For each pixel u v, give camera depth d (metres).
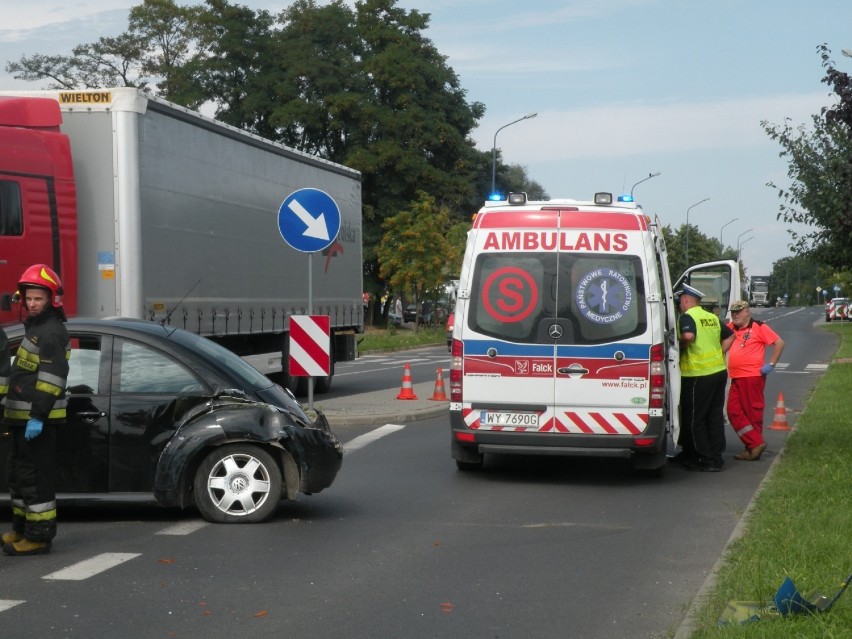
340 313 24.53
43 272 7.94
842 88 13.02
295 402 9.71
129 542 8.44
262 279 20.06
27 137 13.60
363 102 56.62
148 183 15.31
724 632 5.59
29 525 7.97
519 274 11.62
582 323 11.50
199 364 9.20
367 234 57.78
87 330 9.12
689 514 9.85
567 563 7.83
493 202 11.84
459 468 12.46
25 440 7.94
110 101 14.62
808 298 189.75
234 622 6.27
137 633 6.05
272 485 9.20
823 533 8.09
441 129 58.03
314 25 56.84
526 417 11.59
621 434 11.45
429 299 56.91
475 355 11.67
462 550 8.25
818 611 5.81
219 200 18.08
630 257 11.51
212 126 17.75
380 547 8.33
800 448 13.60
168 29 59.81
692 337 12.64
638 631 6.11
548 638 5.99
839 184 13.29
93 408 8.96
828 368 31.02
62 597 6.80
